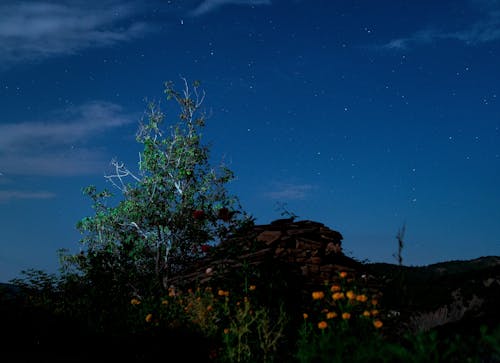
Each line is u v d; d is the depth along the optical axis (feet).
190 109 41.16
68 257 35.78
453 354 11.97
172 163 40.19
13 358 19.88
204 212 37.78
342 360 13.17
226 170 40.29
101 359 20.21
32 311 24.30
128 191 39.55
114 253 34.94
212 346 19.89
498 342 11.17
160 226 37.70
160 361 20.01
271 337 19.42
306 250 31.94
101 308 25.93
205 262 33.76
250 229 35.09
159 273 34.81
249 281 24.56
